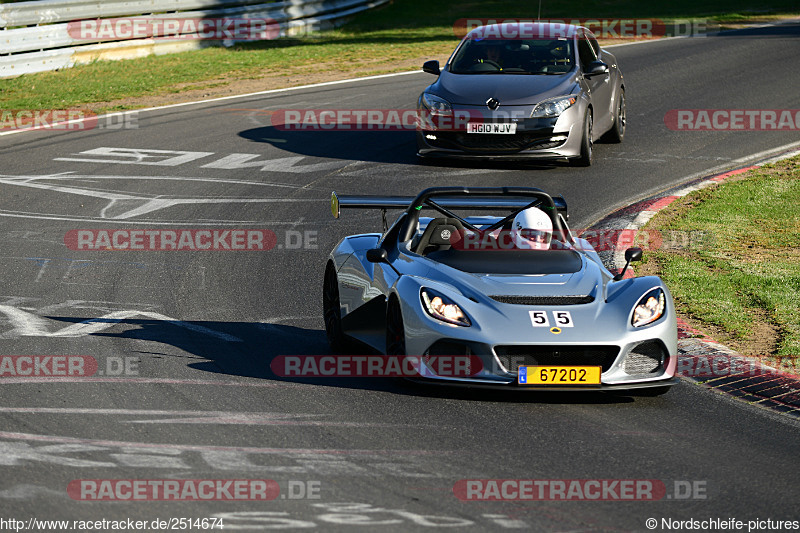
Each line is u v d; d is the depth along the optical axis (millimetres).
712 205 35281
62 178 39062
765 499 13992
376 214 35031
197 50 70500
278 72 63188
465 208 21781
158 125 48812
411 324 18391
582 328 17984
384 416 17078
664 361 18500
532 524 12820
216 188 38000
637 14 93250
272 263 29094
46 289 25875
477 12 95562
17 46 58062
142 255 29516
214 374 19297
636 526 12914
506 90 39594
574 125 39438
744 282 26688
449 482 14164
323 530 12422
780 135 46562
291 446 15438
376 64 65875
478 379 17922
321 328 23422
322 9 83500
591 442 16156
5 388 18047
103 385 18359
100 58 63562
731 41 74562
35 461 14500
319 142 45625
